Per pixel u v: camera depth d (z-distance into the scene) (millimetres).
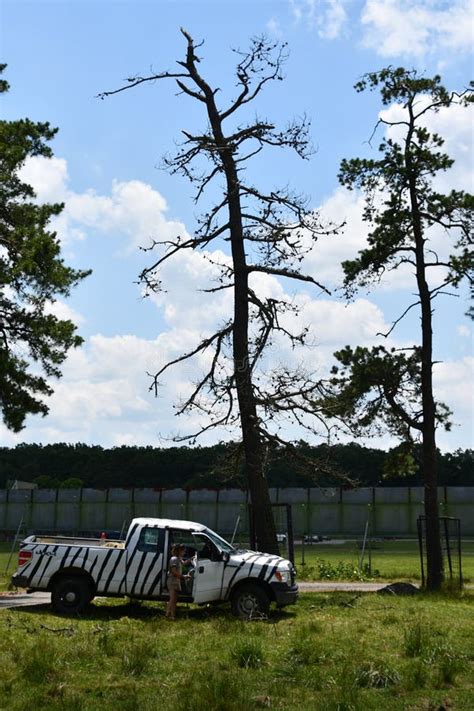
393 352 29734
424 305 29234
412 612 18547
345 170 29297
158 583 18000
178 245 26188
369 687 10938
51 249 28297
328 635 14906
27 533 83625
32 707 9906
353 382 29484
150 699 10273
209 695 10094
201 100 27047
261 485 24750
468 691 10703
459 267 28484
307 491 79000
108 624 16625
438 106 29203
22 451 180125
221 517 81125
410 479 133250
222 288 25922
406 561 45625
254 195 25828
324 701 9984
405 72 29203
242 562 18062
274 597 18094
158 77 27094
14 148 28344
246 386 24859
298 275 25828
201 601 17906
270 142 25938
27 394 30188
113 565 18188
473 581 31531
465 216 28516
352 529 77188
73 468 169875
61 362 30016
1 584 28281
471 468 135500
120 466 163875
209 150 25578
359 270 29656
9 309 29281
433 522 28141
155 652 13164
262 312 25984
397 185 29391
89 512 86750
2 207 29125
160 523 18469
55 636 15000
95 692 10703
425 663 12258
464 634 15125
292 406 24625
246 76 27016
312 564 41969
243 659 12375
